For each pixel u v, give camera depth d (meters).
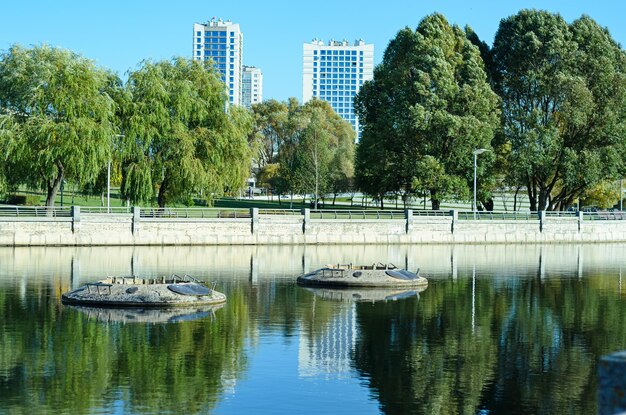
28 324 34.53
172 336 32.81
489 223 90.19
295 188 123.25
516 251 80.75
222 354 29.98
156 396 24.64
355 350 31.23
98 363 28.30
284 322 36.38
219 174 79.62
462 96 88.00
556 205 100.56
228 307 40.03
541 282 53.56
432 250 79.75
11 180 71.19
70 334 32.72
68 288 45.09
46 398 24.22
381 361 29.61
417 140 89.12
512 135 92.75
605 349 32.12
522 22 96.62
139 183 75.25
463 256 73.62
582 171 91.00
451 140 87.88
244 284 48.94
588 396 25.47
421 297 45.12
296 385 26.14
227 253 70.50
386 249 79.50
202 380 26.48
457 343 32.97
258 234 79.88
